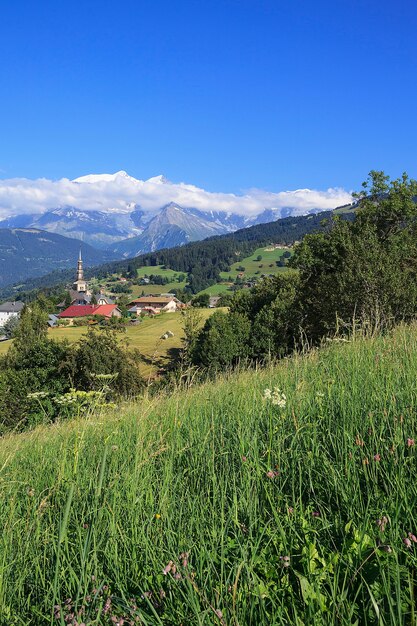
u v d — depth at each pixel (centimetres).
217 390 700
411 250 2752
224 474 379
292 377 648
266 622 231
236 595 245
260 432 455
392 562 248
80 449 464
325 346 878
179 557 279
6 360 3319
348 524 284
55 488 385
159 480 392
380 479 337
